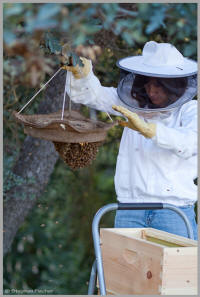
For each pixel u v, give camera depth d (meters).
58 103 4.60
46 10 1.61
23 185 4.94
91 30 1.81
